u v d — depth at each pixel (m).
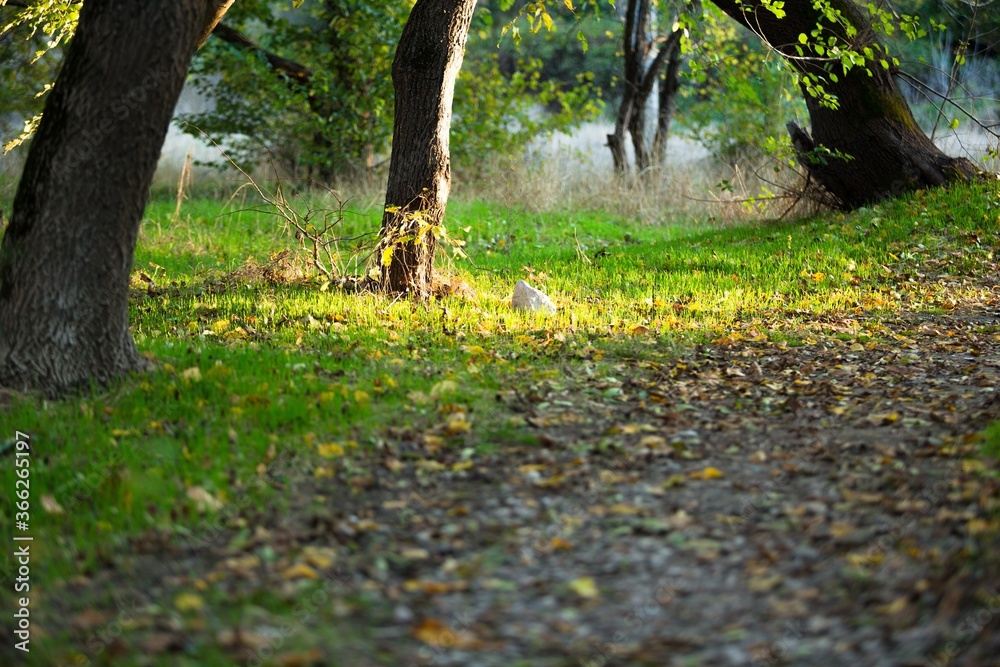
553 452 5.25
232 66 17.89
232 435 5.31
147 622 3.56
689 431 5.59
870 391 6.48
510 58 30.67
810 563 3.84
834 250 12.03
